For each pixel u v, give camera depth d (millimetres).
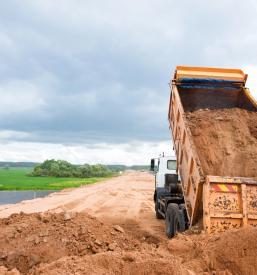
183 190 11500
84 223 10383
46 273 6750
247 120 12516
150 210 22859
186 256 7887
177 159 12633
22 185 53469
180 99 13156
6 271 7457
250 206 9219
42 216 11008
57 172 96625
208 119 12055
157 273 6535
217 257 7398
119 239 10266
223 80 14008
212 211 9141
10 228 10086
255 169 10398
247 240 7395
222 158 10781
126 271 6668
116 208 23656
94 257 7137
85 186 51219
